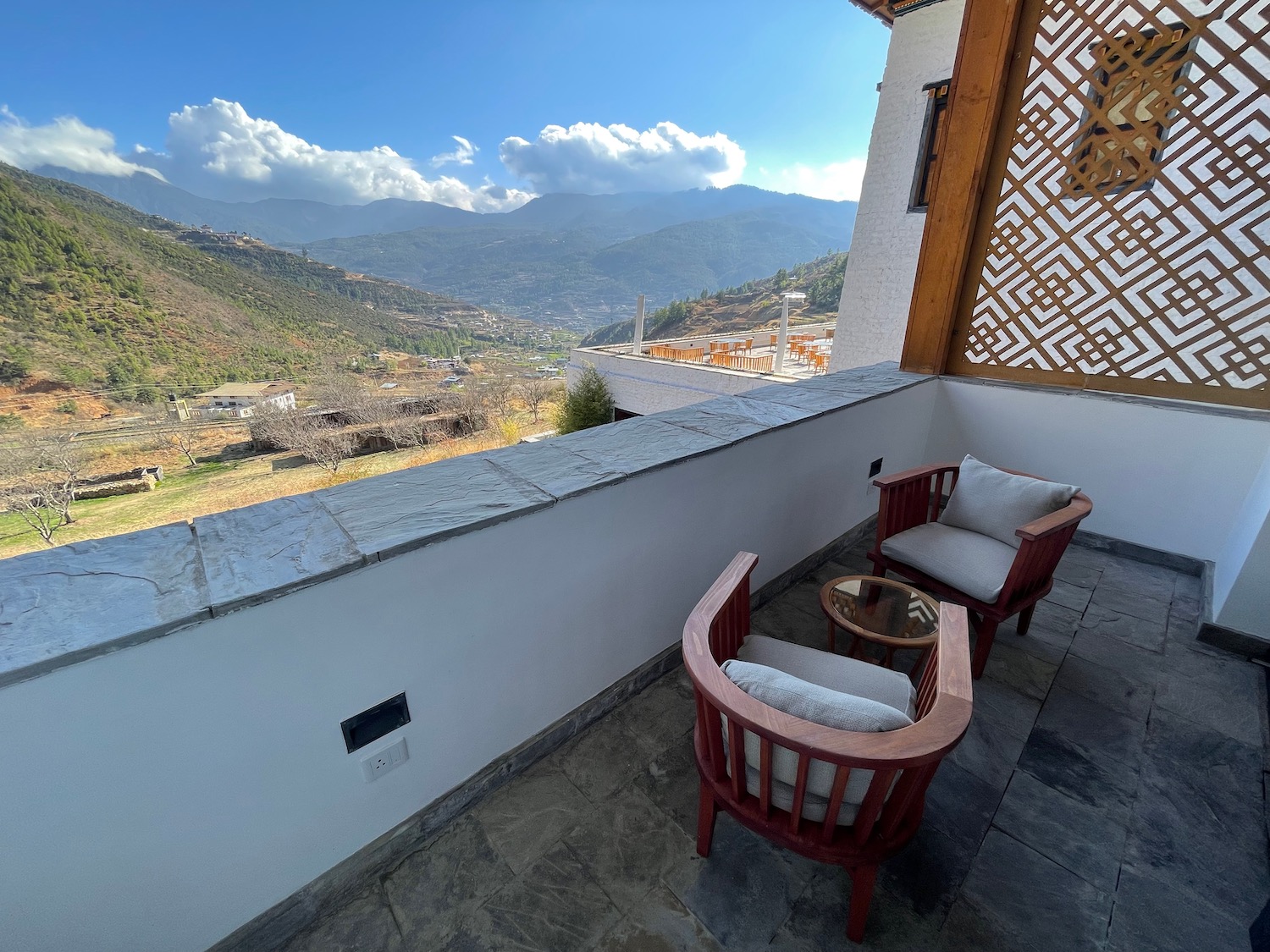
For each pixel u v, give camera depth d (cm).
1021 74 268
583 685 175
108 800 91
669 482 176
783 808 114
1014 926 123
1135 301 424
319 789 119
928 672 131
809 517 262
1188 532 274
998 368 321
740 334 1439
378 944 121
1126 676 204
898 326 677
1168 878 133
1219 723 182
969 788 158
